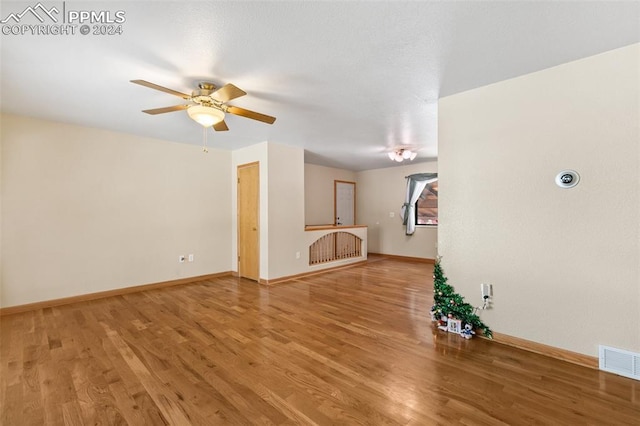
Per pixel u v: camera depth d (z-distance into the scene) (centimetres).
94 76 237
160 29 176
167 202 461
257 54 207
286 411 170
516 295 250
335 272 560
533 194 241
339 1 154
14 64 217
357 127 390
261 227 482
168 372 210
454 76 245
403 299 385
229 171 541
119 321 308
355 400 179
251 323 302
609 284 210
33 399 180
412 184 686
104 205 400
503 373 209
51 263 360
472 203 272
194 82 249
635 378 199
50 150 359
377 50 203
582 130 219
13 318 317
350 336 271
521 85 245
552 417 163
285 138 452
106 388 191
